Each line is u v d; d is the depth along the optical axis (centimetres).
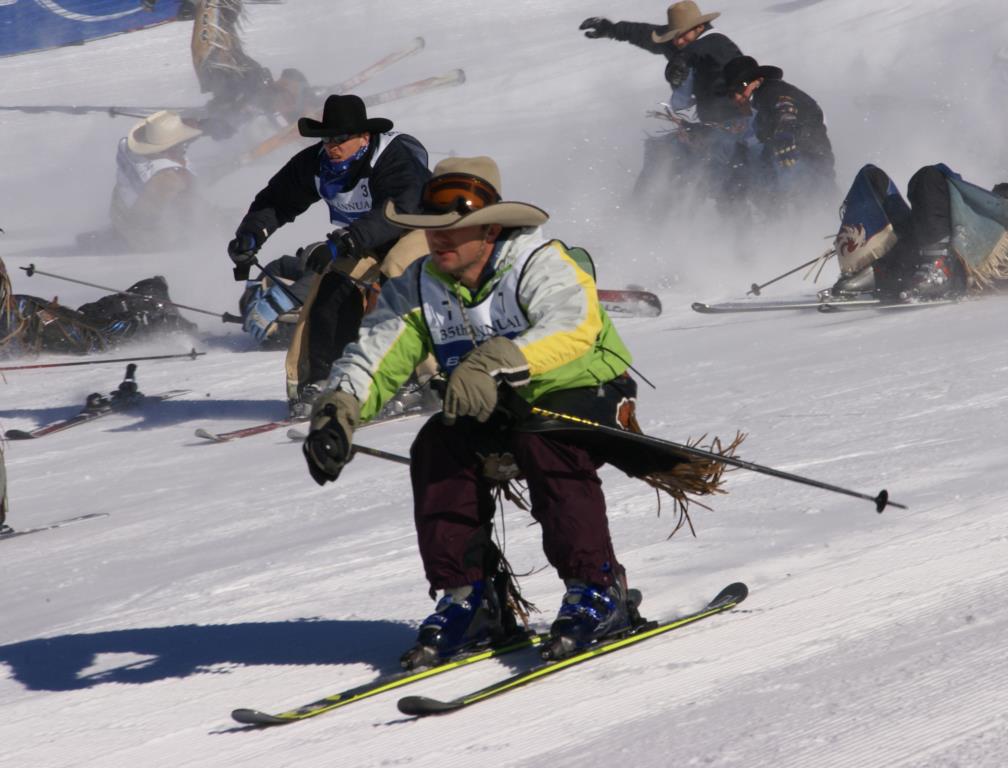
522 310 1288
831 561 1559
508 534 1950
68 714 1356
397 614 1623
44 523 2752
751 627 1342
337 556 1997
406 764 1081
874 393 2692
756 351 3616
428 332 1342
